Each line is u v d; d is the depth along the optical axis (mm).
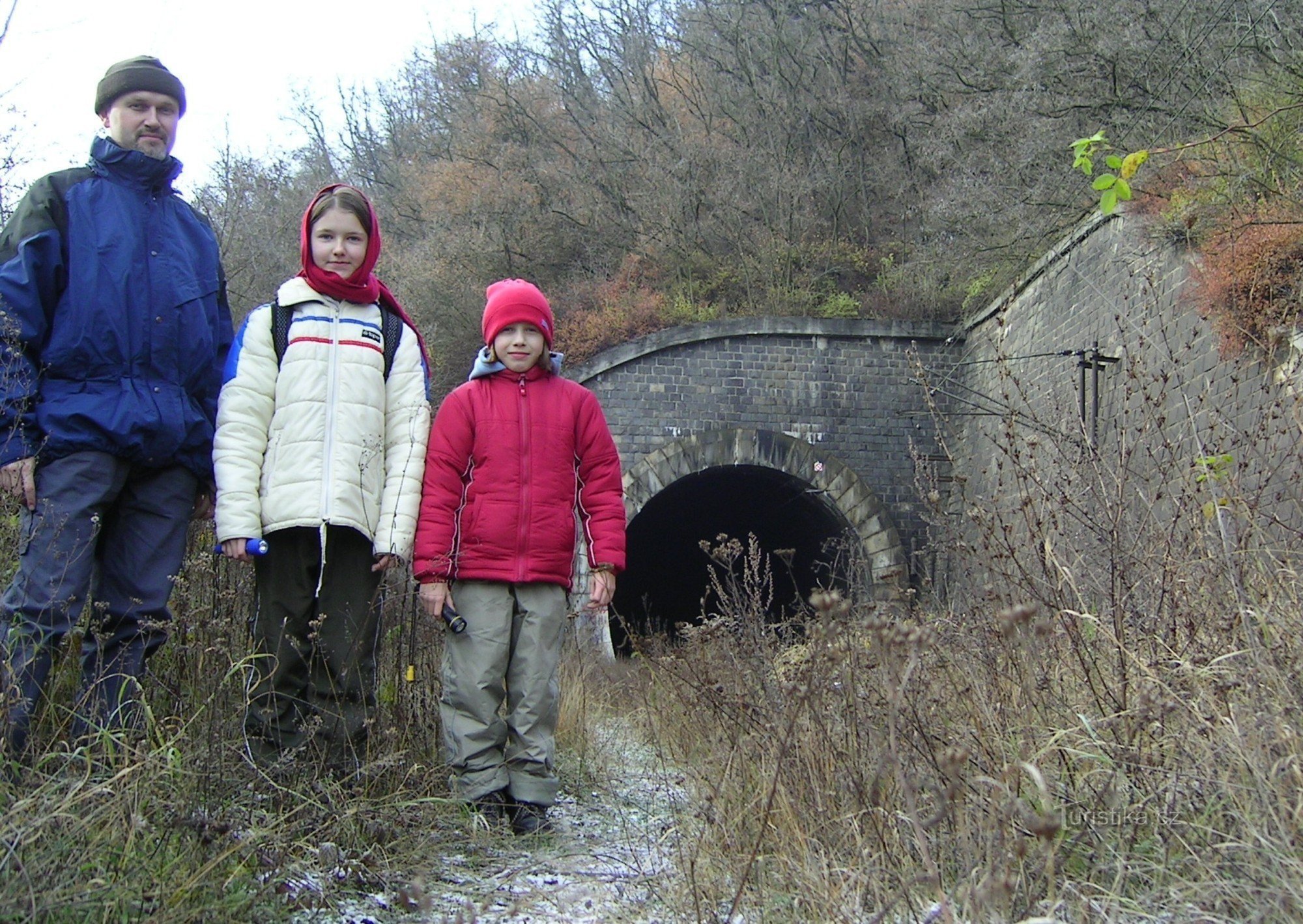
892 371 21625
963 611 4645
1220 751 3084
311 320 4379
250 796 3676
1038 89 18297
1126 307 14164
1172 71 16219
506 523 4613
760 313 23812
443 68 35438
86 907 2584
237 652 4469
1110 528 4328
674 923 3184
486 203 28812
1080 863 3006
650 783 5555
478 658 4570
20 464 3693
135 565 3977
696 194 27047
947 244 22922
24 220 3891
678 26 34125
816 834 3332
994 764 3273
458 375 25562
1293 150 11734
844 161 29719
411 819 4062
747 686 4617
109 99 4125
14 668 3521
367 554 4438
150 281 4016
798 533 25172
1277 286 10320
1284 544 4320
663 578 30109
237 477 4137
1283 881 2566
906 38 27469
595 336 22859
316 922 3094
